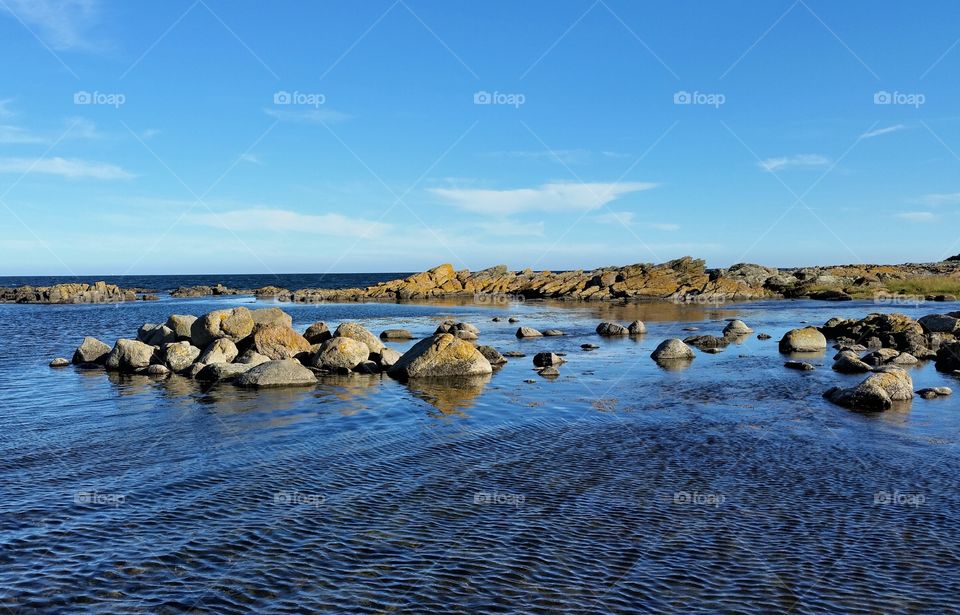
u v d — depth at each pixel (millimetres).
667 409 19766
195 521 10484
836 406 20062
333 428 17109
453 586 8328
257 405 20094
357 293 109812
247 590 8156
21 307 79812
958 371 26703
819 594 8188
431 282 116125
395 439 16016
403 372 26062
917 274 105500
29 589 8094
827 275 105875
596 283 105938
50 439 15789
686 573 8742
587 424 17750
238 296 113875
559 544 9688
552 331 44188
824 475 13180
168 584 8297
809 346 34469
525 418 18469
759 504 11484
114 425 17328
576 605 7875
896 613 7738
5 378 25422
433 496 11828
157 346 30406
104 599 7879
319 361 27422
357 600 7938
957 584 8484
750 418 18484
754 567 8945
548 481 12766
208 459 14094
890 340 35594
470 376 25922
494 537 9930
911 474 13242
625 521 10633
